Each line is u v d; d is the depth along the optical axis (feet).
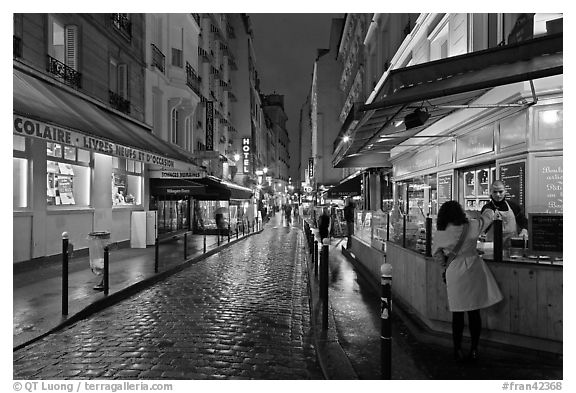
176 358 16.40
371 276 31.91
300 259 47.70
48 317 20.57
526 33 25.11
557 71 15.74
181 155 58.29
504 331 15.87
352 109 26.63
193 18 76.07
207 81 100.22
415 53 47.80
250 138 156.87
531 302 15.35
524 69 16.99
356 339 17.63
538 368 14.11
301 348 17.79
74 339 18.48
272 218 201.05
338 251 52.31
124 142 35.19
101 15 45.42
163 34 66.28
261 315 23.08
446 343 16.56
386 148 43.88
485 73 17.74
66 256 21.25
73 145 27.73
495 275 15.93
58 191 37.70
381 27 67.05
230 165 136.77
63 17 38.22
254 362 16.12
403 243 23.34
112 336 18.97
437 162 38.86
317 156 167.32
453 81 18.34
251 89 167.94
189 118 79.61
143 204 55.83
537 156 22.94
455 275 14.60
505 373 13.74
